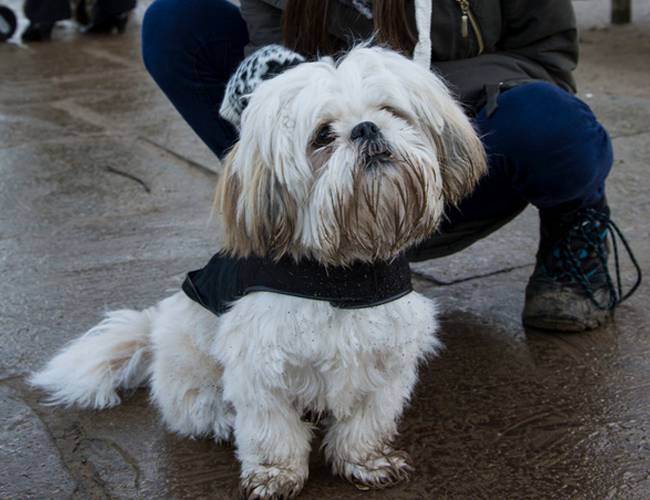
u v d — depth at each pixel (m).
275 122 2.01
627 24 8.58
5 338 3.10
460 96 2.74
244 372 2.17
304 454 2.31
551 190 2.77
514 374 2.78
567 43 2.96
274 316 2.08
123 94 6.98
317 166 2.02
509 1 2.85
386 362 2.20
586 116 2.72
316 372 2.18
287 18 2.64
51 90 7.18
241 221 2.11
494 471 2.32
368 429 2.29
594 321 2.98
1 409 2.66
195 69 3.09
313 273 2.08
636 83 6.34
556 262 3.01
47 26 9.35
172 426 2.54
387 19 2.55
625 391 2.65
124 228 4.18
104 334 2.75
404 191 2.05
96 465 2.39
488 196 2.90
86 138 5.76
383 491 2.26
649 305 3.16
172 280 3.57
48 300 3.40
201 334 2.40
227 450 2.46
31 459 2.42
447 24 2.78
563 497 2.20
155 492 2.27
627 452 2.37
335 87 2.04
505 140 2.69
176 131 5.84
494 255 3.68
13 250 3.92
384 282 2.12
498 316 3.16
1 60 8.45
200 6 3.05
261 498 2.20
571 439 2.44
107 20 9.60
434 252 3.13
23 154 5.42
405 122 2.09
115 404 2.69
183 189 4.72
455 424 2.53
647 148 4.94
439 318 3.16
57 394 2.70
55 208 4.47
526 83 2.72
